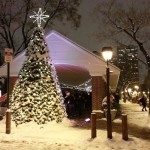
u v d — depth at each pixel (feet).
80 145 46.75
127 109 154.30
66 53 96.73
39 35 70.79
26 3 146.51
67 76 130.11
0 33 148.05
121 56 256.32
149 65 121.08
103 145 46.70
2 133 56.95
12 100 67.26
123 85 284.61
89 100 126.41
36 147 44.75
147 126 75.97
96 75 95.81
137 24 124.67
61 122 66.95
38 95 65.98
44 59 69.51
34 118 64.80
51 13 146.82
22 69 69.05
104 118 91.61
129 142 47.73
